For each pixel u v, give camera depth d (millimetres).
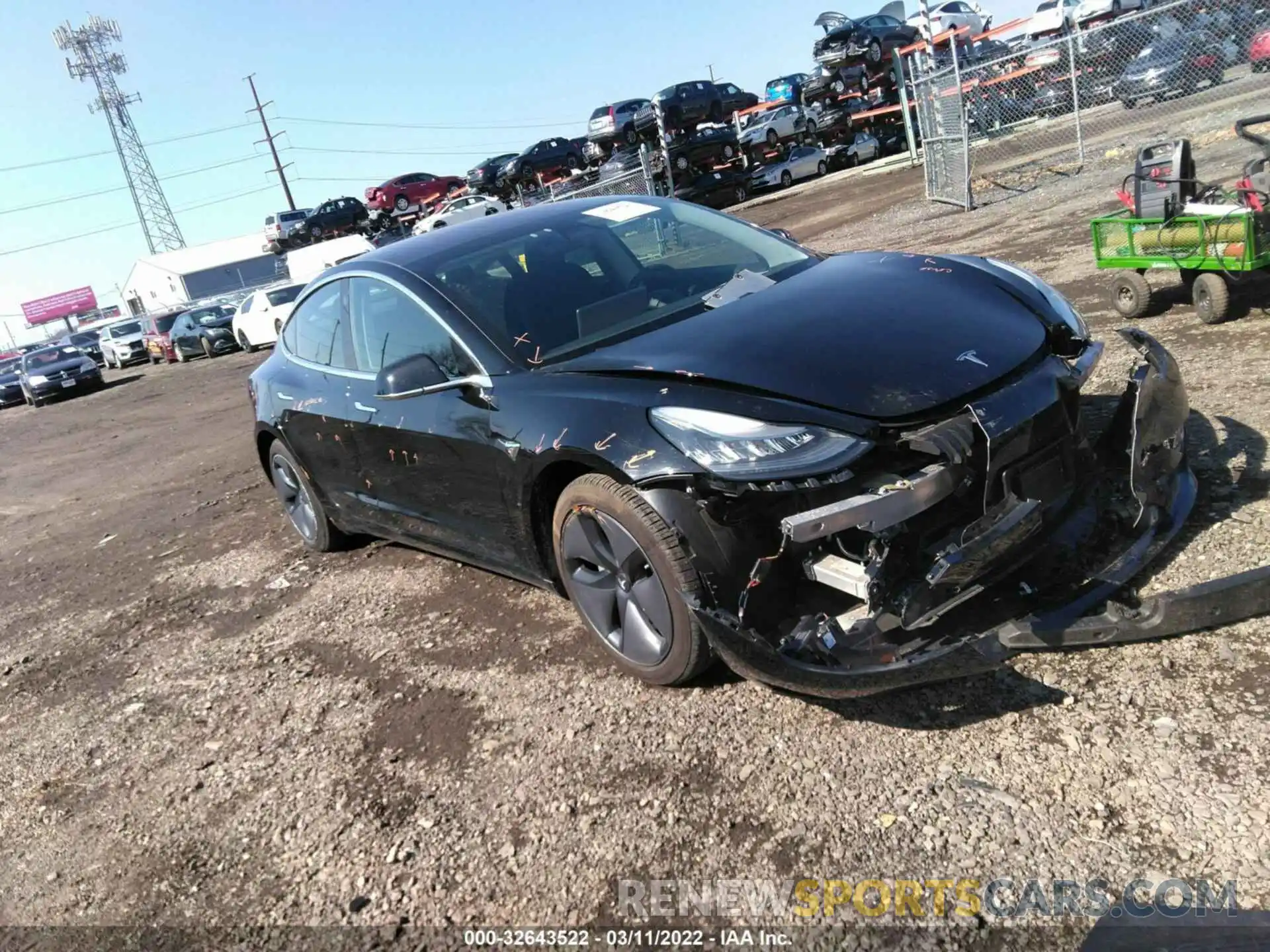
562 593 3576
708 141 28672
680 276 3861
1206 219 5340
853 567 2656
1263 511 3258
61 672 4746
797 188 29672
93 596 5910
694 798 2645
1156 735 2438
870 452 2631
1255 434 3855
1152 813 2213
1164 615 2682
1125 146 14430
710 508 2682
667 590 2861
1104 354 5484
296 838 2918
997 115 19859
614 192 26078
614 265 3938
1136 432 3008
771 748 2762
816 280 3553
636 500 2846
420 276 3936
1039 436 2828
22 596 6320
